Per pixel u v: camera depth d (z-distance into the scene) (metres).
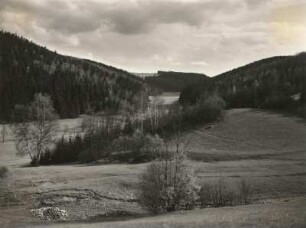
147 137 129.12
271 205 51.81
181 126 157.00
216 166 99.00
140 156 118.25
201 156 114.38
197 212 53.34
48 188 80.06
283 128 140.62
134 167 102.00
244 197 68.88
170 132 152.12
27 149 131.00
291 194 73.75
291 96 186.12
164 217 50.56
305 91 170.50
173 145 125.12
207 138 138.38
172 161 66.62
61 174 95.50
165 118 165.00
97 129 159.25
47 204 70.50
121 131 161.00
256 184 79.44
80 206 69.06
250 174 88.38
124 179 84.81
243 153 116.38
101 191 76.94
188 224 36.97
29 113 161.88
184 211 58.12
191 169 65.31
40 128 132.50
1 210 66.38
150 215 59.47
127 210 66.81
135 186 80.00
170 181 63.97
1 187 81.31
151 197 64.00
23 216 63.25
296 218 36.28
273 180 81.94
